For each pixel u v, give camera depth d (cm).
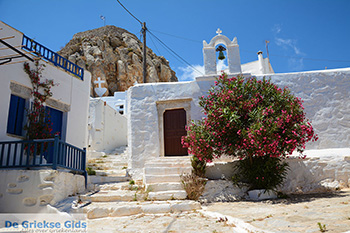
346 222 421
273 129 751
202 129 854
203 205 746
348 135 1040
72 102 1105
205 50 1150
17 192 655
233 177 845
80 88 1166
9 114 851
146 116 1106
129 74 3922
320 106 1070
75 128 1109
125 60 4047
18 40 892
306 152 995
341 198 686
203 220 562
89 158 1344
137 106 1118
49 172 662
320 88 1084
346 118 1054
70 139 1072
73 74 1133
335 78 1089
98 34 4931
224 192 821
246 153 848
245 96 870
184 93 1110
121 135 1825
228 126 806
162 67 4488
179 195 763
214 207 704
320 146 1036
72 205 656
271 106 805
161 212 646
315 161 912
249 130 768
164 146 1113
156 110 1116
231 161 988
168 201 732
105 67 3934
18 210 641
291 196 807
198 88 1103
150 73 4147
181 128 1116
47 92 964
